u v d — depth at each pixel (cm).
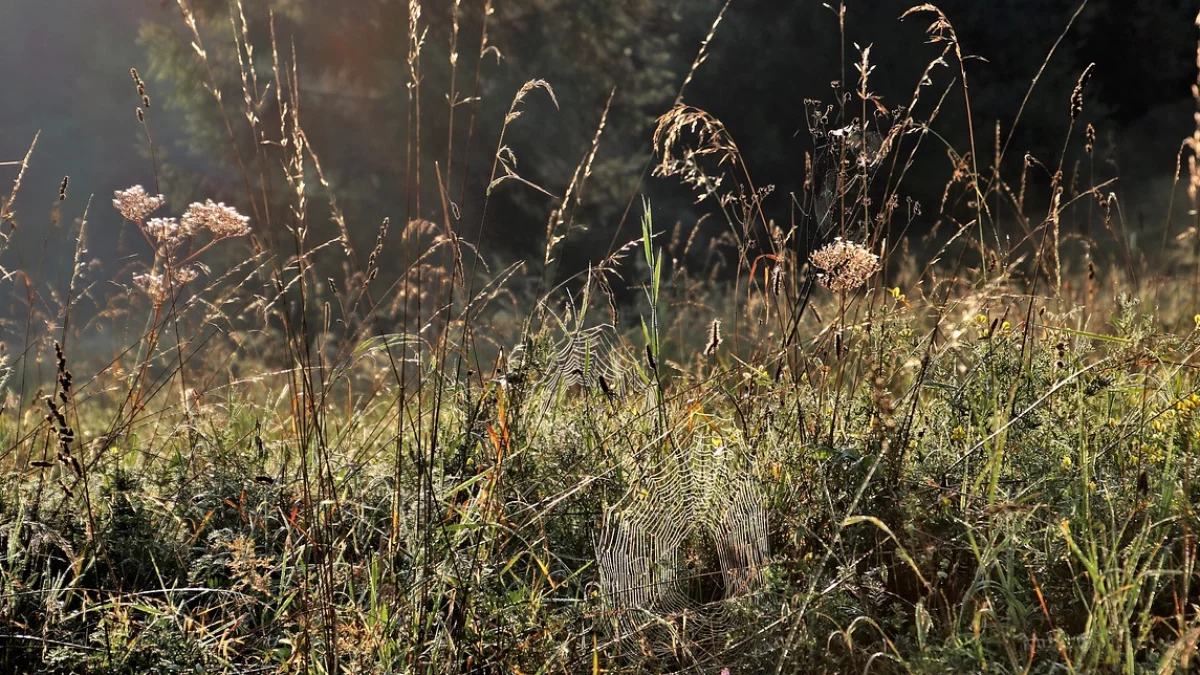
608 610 264
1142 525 261
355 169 1551
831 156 351
